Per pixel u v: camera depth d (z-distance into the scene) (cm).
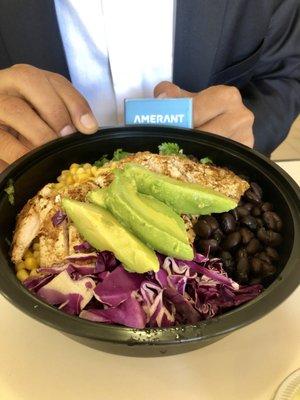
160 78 34
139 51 32
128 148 26
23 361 18
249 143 28
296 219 19
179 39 31
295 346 19
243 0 31
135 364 18
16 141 25
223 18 31
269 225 21
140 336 14
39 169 23
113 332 14
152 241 18
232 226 21
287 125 34
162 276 18
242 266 20
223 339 19
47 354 18
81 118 25
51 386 17
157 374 18
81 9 30
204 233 21
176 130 25
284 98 34
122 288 18
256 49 34
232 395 17
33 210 22
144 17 30
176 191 20
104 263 19
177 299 18
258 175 23
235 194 23
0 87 26
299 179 28
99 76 34
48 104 25
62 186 23
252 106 32
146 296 18
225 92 27
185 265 19
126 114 25
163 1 30
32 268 21
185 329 14
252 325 19
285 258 19
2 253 18
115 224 19
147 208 19
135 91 34
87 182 22
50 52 31
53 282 18
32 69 26
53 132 25
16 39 31
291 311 20
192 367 18
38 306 15
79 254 19
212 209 21
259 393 17
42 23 30
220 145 24
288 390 17
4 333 19
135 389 17
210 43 32
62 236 21
